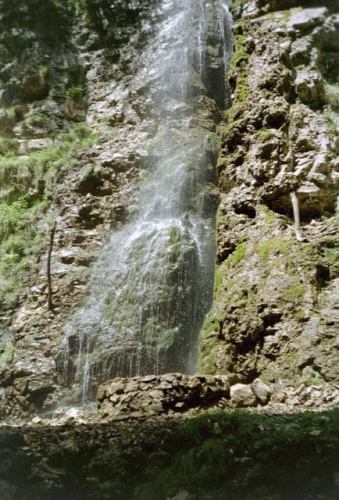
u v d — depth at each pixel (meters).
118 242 14.48
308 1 12.16
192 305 12.58
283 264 8.38
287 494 2.58
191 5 20.42
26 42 19.53
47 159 17.16
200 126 17.61
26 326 13.28
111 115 18.39
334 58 11.38
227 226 9.87
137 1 20.69
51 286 13.98
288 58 11.01
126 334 12.11
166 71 18.78
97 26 20.41
